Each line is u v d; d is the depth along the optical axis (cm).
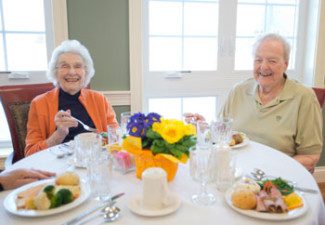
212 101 266
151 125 102
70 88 180
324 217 96
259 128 169
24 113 181
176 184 105
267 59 162
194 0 243
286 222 81
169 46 248
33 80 229
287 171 114
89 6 213
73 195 90
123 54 225
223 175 100
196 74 256
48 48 227
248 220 82
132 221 82
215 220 82
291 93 163
